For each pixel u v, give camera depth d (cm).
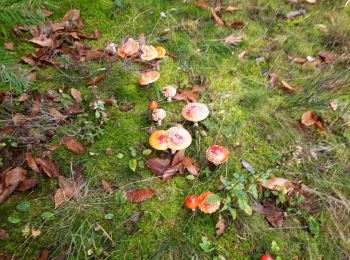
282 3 155
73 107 104
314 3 156
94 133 101
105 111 107
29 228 80
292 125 109
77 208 85
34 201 85
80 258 78
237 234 85
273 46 135
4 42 118
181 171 94
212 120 108
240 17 146
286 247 85
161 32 134
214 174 95
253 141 104
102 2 138
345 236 88
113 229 83
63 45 123
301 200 91
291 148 103
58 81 112
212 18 145
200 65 125
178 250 81
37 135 96
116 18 137
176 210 88
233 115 110
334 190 95
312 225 88
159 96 112
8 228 80
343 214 91
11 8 71
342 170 100
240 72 125
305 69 127
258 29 142
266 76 124
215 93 116
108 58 122
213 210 83
